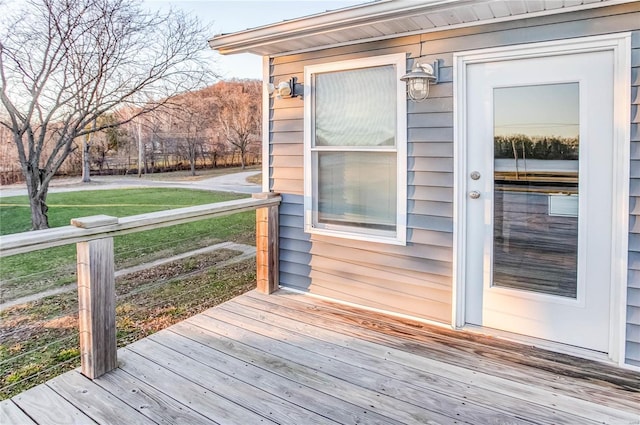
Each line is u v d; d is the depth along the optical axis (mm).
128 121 8758
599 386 2168
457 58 2709
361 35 2938
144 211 8344
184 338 2762
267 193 3594
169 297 3918
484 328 2830
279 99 3566
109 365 2320
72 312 3627
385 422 1885
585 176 2424
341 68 3182
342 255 3377
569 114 2445
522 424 1866
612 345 2408
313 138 3422
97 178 10422
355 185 3271
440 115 2811
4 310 3674
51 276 4742
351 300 3363
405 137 2965
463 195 2797
